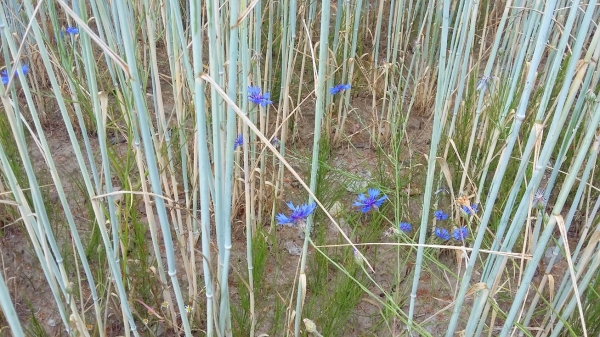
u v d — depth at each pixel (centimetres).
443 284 51
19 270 51
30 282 50
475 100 61
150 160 29
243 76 37
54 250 34
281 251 54
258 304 47
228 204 32
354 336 47
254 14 55
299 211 37
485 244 51
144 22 58
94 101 32
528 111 65
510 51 65
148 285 47
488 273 38
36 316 47
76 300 48
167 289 43
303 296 38
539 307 49
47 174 60
